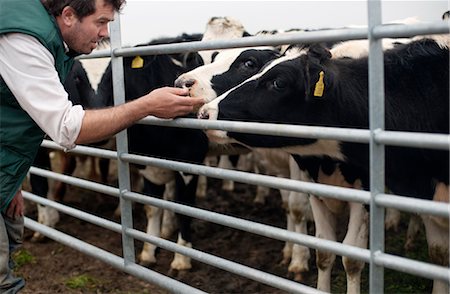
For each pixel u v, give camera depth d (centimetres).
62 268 487
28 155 281
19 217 312
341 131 235
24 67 253
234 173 283
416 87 348
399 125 345
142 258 507
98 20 271
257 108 346
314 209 411
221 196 747
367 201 230
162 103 283
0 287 280
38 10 259
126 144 353
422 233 547
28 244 554
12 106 269
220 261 296
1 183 276
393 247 528
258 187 699
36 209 682
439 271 209
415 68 350
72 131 262
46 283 454
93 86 509
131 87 518
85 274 471
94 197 730
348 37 228
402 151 346
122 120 275
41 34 254
